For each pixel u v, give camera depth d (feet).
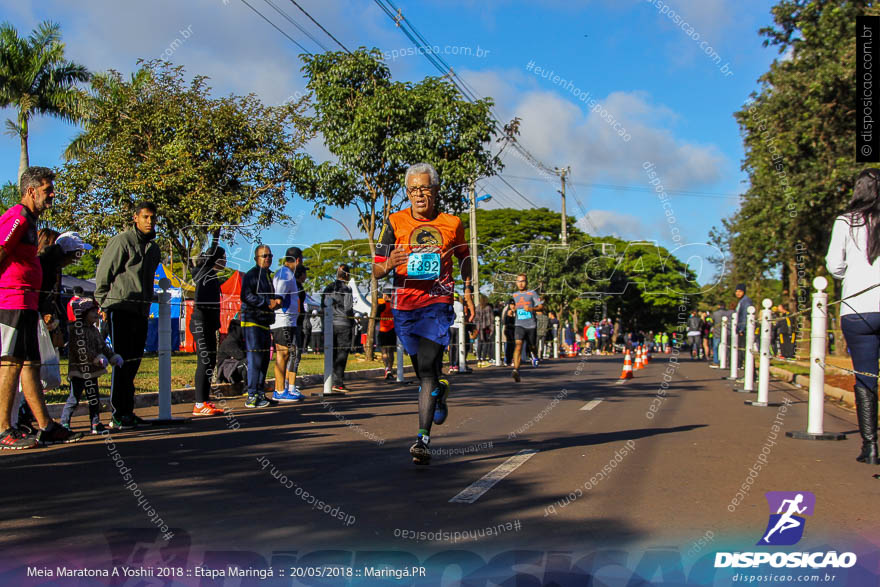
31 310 18.16
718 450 18.52
